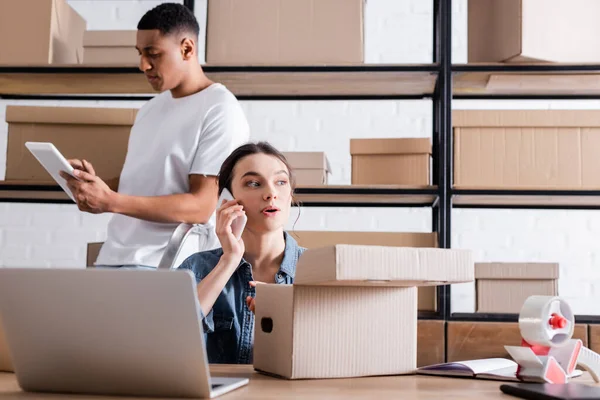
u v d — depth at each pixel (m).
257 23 2.57
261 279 1.53
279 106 3.52
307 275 0.93
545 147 2.48
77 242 3.53
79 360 0.81
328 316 0.99
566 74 2.55
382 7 3.56
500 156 2.48
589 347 2.34
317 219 3.45
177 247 1.92
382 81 2.70
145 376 0.80
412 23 3.54
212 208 2.10
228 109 2.16
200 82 2.25
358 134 3.50
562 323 0.93
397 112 3.49
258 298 1.07
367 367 1.01
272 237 1.52
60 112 2.58
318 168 2.55
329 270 0.88
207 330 1.39
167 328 0.77
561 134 2.48
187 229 1.95
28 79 2.75
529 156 2.48
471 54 2.64
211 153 2.10
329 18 2.56
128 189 2.20
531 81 2.67
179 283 0.75
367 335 1.02
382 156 2.58
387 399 0.79
